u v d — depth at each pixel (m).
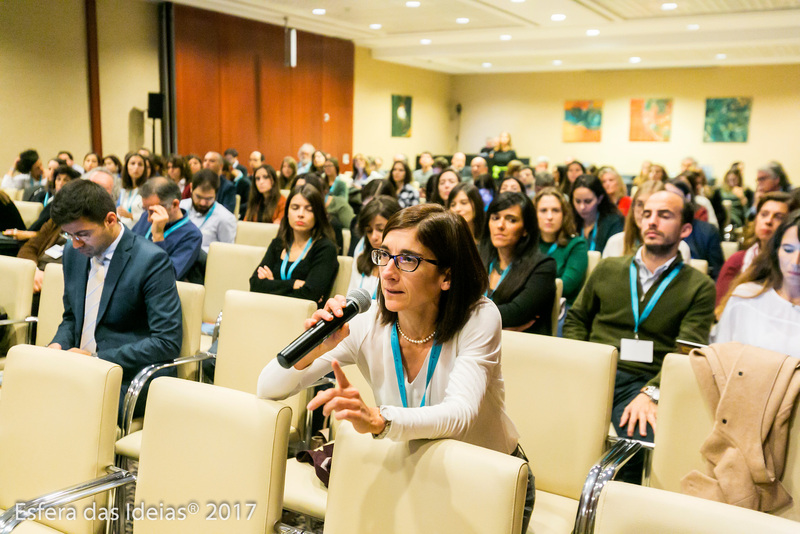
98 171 4.62
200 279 4.02
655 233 2.59
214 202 5.03
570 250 3.79
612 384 1.99
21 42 8.66
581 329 2.85
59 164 7.25
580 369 2.01
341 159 14.17
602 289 2.77
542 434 2.04
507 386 2.10
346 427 1.48
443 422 1.38
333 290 3.60
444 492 1.34
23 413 1.91
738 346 1.81
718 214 7.21
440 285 1.52
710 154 15.22
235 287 3.75
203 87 10.95
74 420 1.83
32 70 8.82
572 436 2.00
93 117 9.52
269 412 1.56
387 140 15.82
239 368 2.59
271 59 12.15
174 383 1.69
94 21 9.36
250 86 11.82
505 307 2.86
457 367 1.50
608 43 12.06
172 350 2.62
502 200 2.89
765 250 2.14
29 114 8.84
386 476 1.41
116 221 2.63
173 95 10.50
